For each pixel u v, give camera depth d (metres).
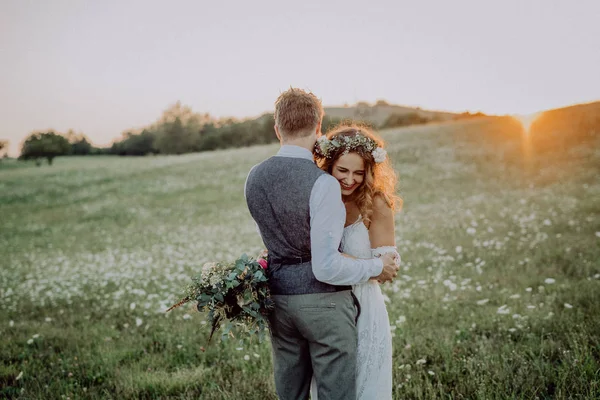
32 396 4.21
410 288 6.72
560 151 23.69
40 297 8.63
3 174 42.22
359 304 3.03
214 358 4.97
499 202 15.20
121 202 25.11
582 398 3.40
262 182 2.81
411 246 9.93
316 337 2.74
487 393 3.64
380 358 3.04
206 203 22.91
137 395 4.24
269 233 2.84
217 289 2.79
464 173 22.73
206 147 73.81
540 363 4.07
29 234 19.52
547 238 8.97
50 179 35.22
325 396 2.77
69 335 6.00
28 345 5.74
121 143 78.25
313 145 2.90
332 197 2.63
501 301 5.89
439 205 16.31
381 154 2.98
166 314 6.52
